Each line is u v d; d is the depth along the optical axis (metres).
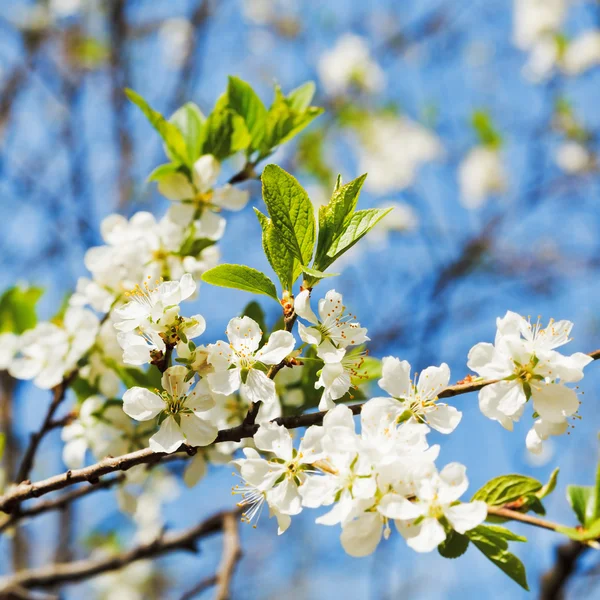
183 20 1.48
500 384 0.54
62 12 1.41
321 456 0.53
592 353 0.54
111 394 0.61
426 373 0.54
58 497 0.62
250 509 0.54
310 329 0.53
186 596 0.70
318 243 0.54
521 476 0.54
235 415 0.58
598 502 0.54
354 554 0.51
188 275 0.53
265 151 0.64
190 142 0.63
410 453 0.52
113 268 0.61
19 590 0.69
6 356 0.62
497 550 0.52
